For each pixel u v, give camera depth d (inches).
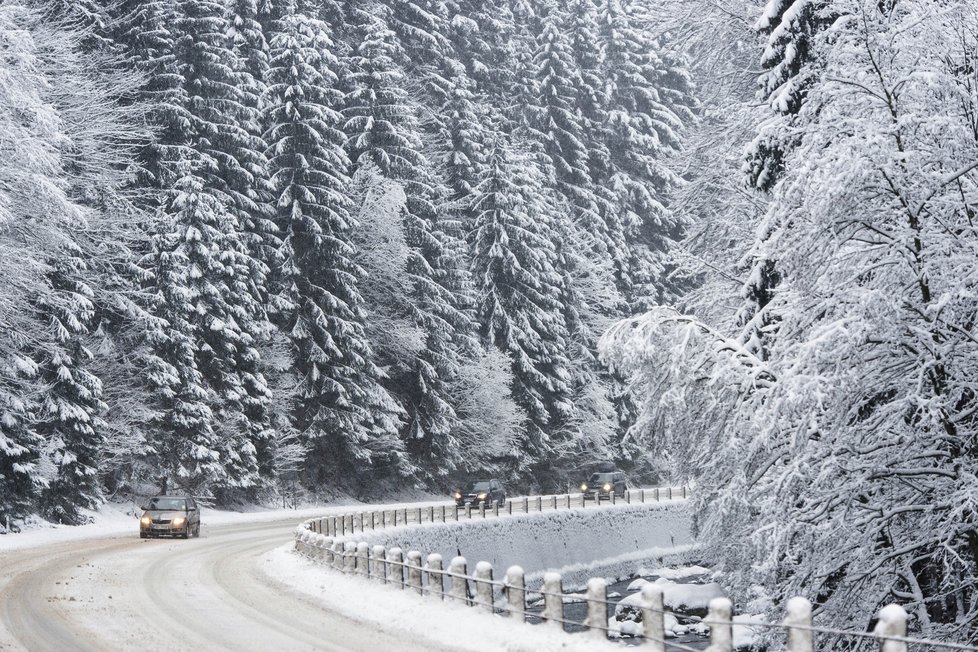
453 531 2691.9
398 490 4072.3
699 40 1987.0
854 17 1131.3
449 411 4074.8
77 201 2979.8
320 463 3791.8
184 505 2351.1
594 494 3705.7
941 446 1131.3
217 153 3452.3
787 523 1144.2
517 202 4483.3
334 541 1557.6
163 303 3065.9
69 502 2623.0
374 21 4434.1
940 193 1112.8
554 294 4601.4
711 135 2057.1
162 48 3440.0
